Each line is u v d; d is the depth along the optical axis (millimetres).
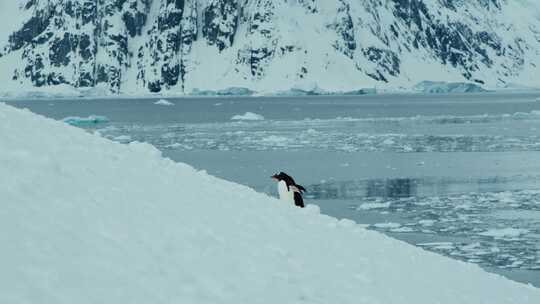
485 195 67375
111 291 7523
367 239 17484
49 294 6801
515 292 17969
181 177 15961
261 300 9281
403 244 19438
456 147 120375
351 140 136500
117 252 8656
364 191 70750
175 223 11086
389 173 85750
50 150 12117
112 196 10984
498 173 84688
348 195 68125
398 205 62000
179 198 13141
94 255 8234
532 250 43375
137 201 11352
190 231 10867
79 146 13883
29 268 7117
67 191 10023
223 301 8680
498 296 16406
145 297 7773
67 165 11500
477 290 16172
